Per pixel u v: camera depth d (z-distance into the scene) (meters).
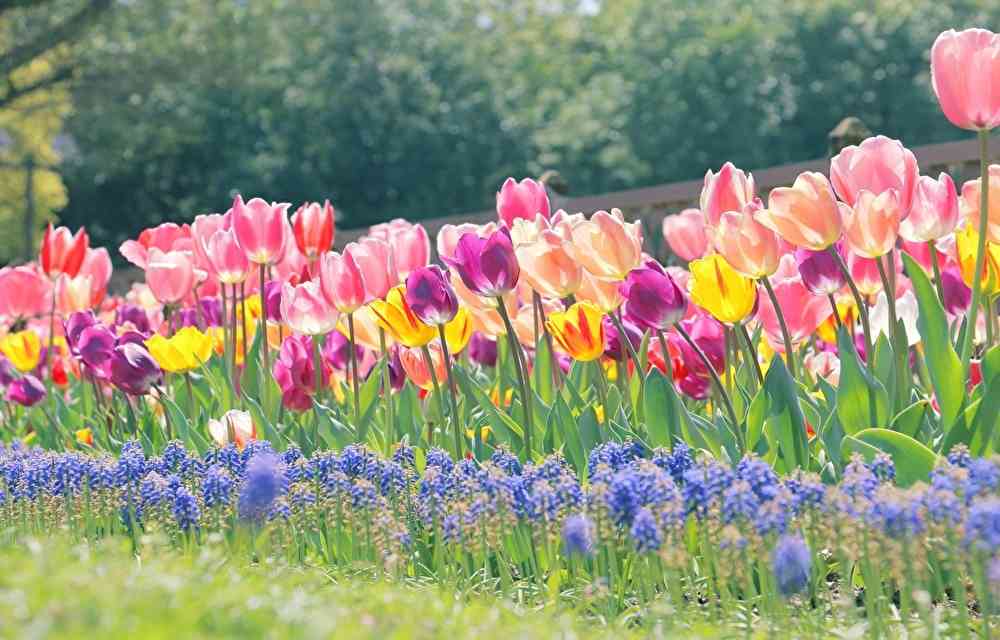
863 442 2.81
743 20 38.50
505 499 2.87
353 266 3.74
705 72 37.41
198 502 3.26
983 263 3.37
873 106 38.94
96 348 4.30
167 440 4.20
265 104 38.34
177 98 36.75
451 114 39.28
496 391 4.26
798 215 3.12
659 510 2.63
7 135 33.59
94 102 32.03
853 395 3.14
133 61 31.61
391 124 38.38
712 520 2.56
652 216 10.09
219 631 1.84
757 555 2.54
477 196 39.38
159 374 4.09
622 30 43.56
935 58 3.13
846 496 2.44
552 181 11.15
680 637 2.30
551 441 3.46
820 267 3.45
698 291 3.26
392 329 3.48
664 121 37.94
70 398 6.12
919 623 2.43
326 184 38.34
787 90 39.38
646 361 4.02
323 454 3.21
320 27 39.44
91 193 38.22
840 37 38.69
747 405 3.54
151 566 2.25
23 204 35.62
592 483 2.95
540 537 2.79
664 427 3.19
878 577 2.43
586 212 10.54
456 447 3.43
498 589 2.99
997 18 38.56
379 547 2.90
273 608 2.02
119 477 3.43
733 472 2.64
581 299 3.67
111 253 39.09
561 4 46.28
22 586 1.85
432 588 2.79
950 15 39.03
